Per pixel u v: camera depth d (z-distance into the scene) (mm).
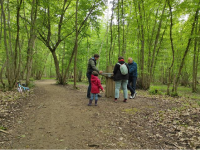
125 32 11797
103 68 21250
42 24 10328
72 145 2807
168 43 13266
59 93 7789
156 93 8078
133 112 4469
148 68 10875
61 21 10844
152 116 4094
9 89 8664
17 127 3477
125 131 3332
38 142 2887
